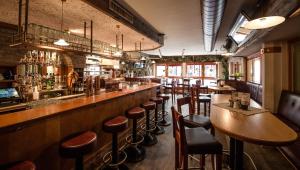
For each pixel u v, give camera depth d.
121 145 3.38
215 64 12.24
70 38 3.39
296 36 3.91
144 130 4.15
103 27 3.91
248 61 8.34
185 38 6.55
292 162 2.69
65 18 3.32
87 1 2.51
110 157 2.96
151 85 5.68
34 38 2.69
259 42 4.61
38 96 4.15
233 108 2.68
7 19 3.60
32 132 1.85
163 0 3.24
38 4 2.70
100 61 8.57
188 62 12.95
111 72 9.71
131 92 3.88
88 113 2.64
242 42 5.48
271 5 2.73
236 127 1.82
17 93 3.90
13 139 1.68
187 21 4.47
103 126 2.50
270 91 4.66
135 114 3.13
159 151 3.23
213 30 3.82
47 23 3.66
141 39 5.26
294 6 2.04
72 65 5.64
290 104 3.67
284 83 4.51
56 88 5.01
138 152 3.02
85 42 3.75
